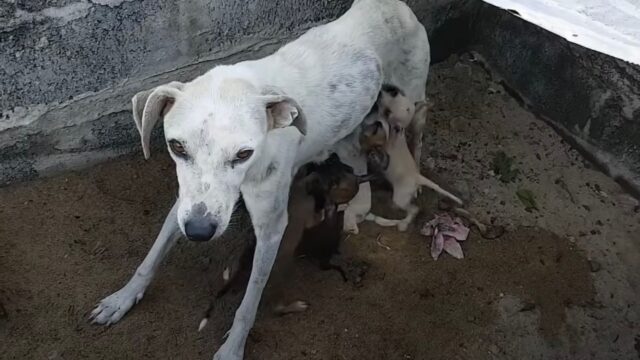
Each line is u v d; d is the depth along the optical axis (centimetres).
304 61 71
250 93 58
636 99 90
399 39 80
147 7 78
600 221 93
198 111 56
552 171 99
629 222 94
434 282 85
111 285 78
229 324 77
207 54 86
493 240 90
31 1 71
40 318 74
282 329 78
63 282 77
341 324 79
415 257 87
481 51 111
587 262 89
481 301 83
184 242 83
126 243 82
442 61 111
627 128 93
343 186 78
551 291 86
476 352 79
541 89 103
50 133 82
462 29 109
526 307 83
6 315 74
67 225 82
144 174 89
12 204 83
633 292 87
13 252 79
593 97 96
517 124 104
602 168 99
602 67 93
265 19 87
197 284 80
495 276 86
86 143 86
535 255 89
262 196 66
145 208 85
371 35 77
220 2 82
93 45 78
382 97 84
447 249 87
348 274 83
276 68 69
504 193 95
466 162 98
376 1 79
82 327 74
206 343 75
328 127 74
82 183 86
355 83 75
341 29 76
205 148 55
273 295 78
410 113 85
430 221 90
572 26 54
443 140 101
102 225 83
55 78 78
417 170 88
